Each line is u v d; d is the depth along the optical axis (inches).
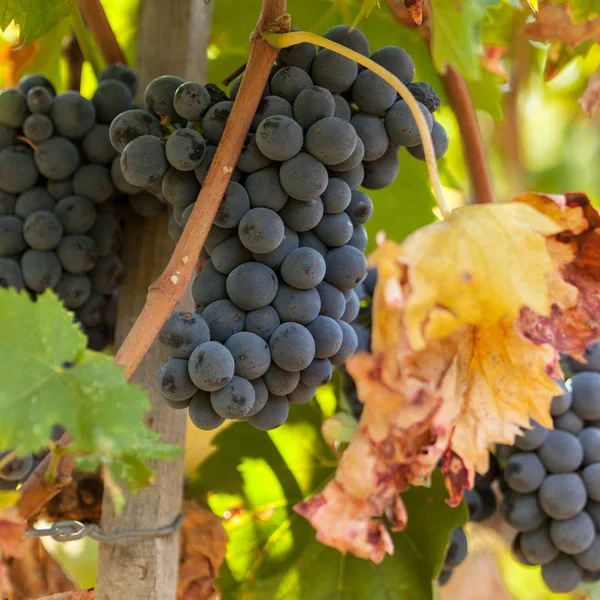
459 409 29.5
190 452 37.7
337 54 30.7
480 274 28.9
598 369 35.9
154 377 32.9
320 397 37.2
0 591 30.2
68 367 27.8
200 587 34.5
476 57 34.3
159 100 31.0
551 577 35.8
